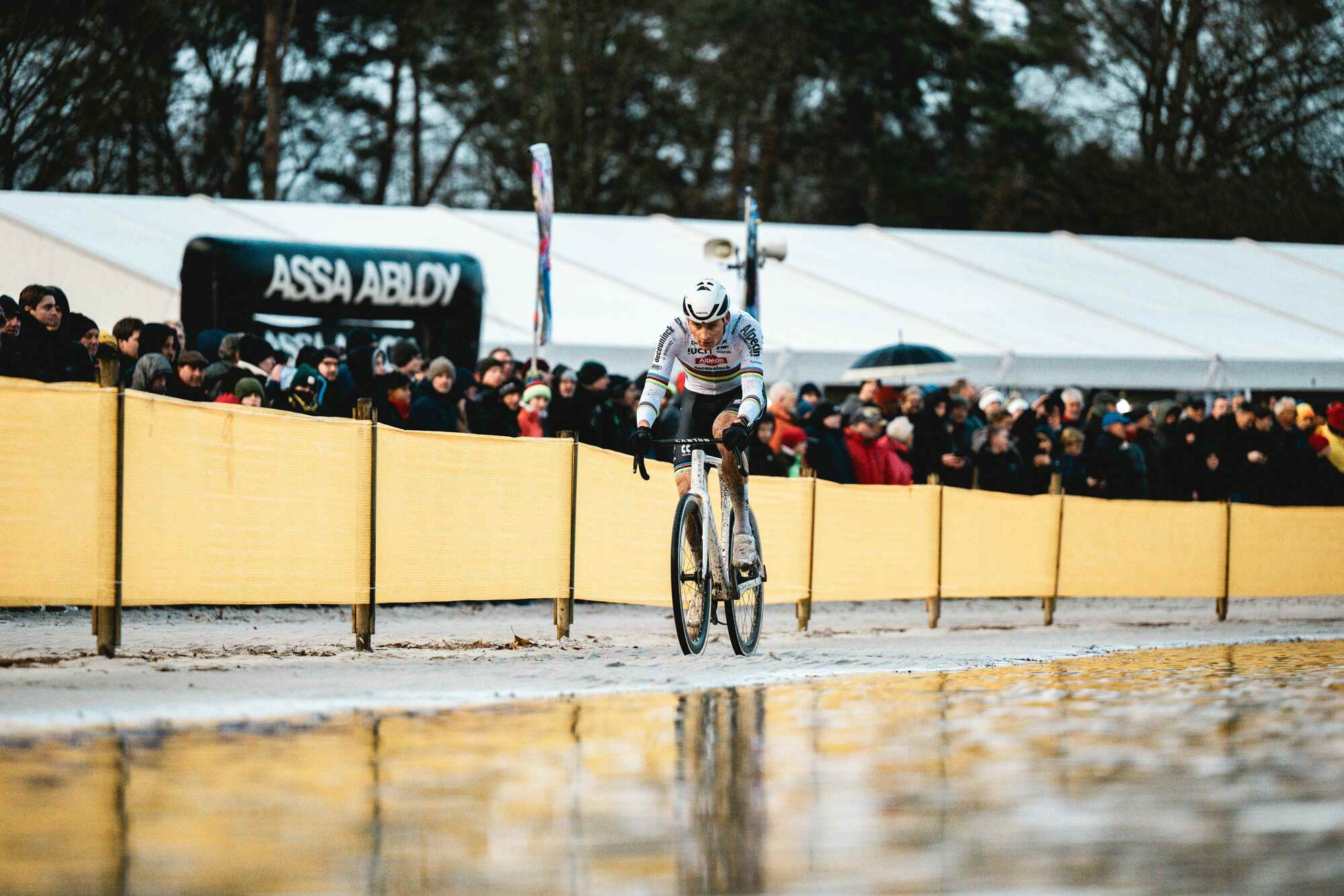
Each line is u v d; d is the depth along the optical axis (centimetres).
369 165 6675
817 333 2927
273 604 1167
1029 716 872
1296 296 3825
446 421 1711
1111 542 1923
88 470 1075
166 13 5128
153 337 1612
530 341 2623
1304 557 2081
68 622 1405
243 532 1148
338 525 1205
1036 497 1858
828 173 7062
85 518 1075
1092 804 623
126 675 982
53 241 2534
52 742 736
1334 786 659
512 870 515
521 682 1002
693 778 671
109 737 754
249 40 6056
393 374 1673
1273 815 602
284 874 507
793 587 1612
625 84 6456
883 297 3281
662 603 1513
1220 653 1350
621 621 1728
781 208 7094
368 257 2212
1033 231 7175
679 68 6556
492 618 1694
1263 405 2428
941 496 1762
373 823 580
